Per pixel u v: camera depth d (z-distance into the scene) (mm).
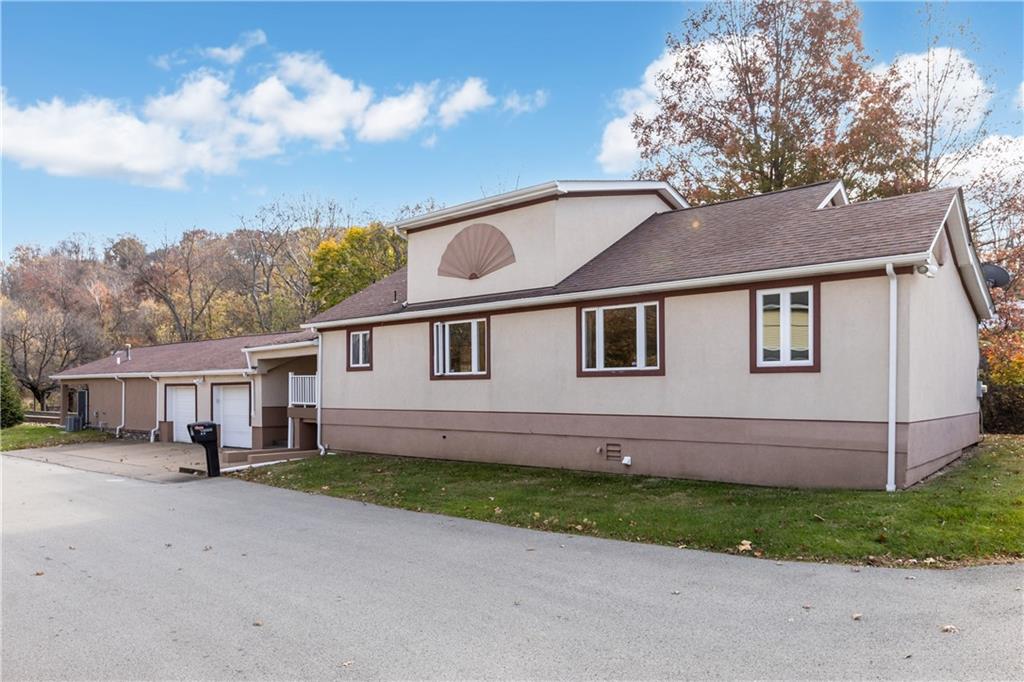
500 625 5711
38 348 41719
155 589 7062
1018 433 21641
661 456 12570
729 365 11688
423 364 16938
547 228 14805
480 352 15766
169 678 4797
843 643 5074
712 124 28969
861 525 8234
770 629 5418
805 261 10742
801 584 6582
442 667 4863
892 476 9992
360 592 6781
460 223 16688
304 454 19156
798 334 10969
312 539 9391
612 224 15938
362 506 12031
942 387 12172
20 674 4918
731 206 15766
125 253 59594
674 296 12398
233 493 13922
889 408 10023
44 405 42219
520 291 15156
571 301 13922
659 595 6410
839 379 10508
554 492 11820
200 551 8805
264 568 7848
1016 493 9477
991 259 25453
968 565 6938
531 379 14688
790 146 27062
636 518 9586
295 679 4730
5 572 7930
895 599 6016
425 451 16828
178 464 19453
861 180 26578
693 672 4648
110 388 30609
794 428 10945
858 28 27312
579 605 6191
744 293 11516
